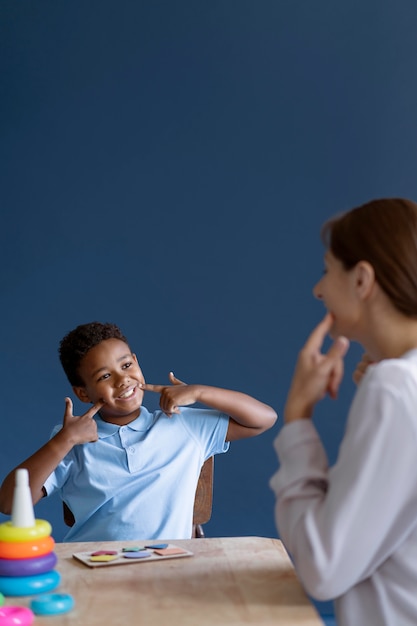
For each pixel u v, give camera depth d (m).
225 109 2.45
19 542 0.92
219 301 2.42
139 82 2.46
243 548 1.12
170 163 2.45
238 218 2.43
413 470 0.82
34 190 2.47
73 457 1.59
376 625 0.85
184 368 2.42
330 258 0.96
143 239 2.44
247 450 2.39
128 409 1.61
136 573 0.99
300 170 2.43
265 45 2.44
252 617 0.82
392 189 2.41
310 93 2.43
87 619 0.81
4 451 2.43
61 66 2.48
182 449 1.61
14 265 2.46
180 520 1.56
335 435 2.38
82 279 2.45
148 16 2.46
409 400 0.82
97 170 2.46
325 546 0.81
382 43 2.42
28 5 2.47
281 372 2.40
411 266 0.89
